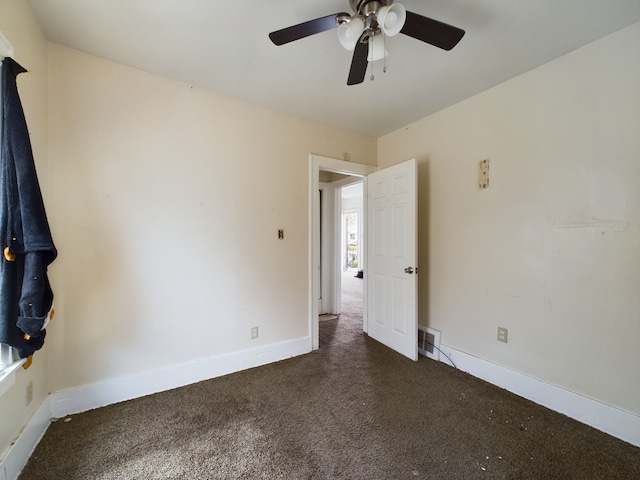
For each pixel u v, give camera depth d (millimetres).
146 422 1703
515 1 1371
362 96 2332
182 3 1388
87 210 1806
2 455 1217
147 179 1994
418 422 1725
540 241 1928
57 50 1712
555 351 1858
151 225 2010
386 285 2943
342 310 4398
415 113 2660
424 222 2760
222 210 2299
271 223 2551
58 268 1729
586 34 1612
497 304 2174
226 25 1547
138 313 1975
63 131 1732
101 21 1517
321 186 4082
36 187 1292
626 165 1575
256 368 2430
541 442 1556
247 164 2420
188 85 2145
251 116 2436
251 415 1783
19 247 1230
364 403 1921
